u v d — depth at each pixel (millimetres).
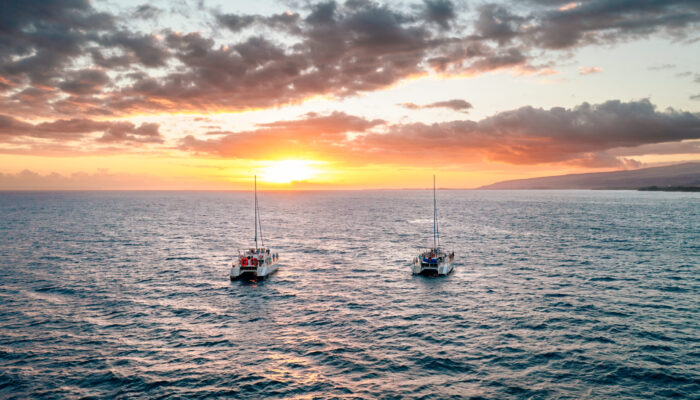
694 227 132750
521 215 194750
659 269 68625
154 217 182125
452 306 49531
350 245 101125
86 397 28516
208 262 77125
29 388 29609
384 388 29844
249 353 36062
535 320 44031
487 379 31109
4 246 93500
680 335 39188
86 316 45438
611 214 193125
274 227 144750
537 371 32281
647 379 30781
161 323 43531
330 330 41688
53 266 71812
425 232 128000
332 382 30781
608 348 36375
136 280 62281
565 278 63281
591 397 28391
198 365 33625
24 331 40594
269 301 51844
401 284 60875
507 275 66062
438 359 34625
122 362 34031
